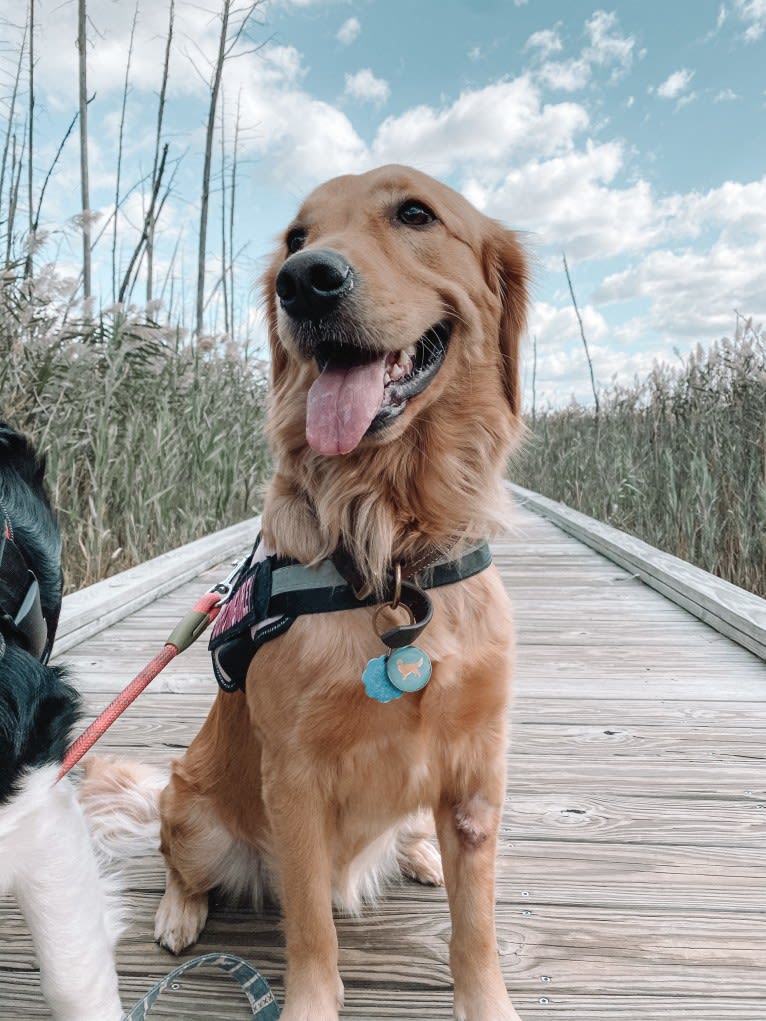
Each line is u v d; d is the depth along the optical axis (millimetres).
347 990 581
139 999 577
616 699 1128
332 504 581
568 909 662
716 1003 558
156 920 651
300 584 565
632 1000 562
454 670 557
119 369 2117
